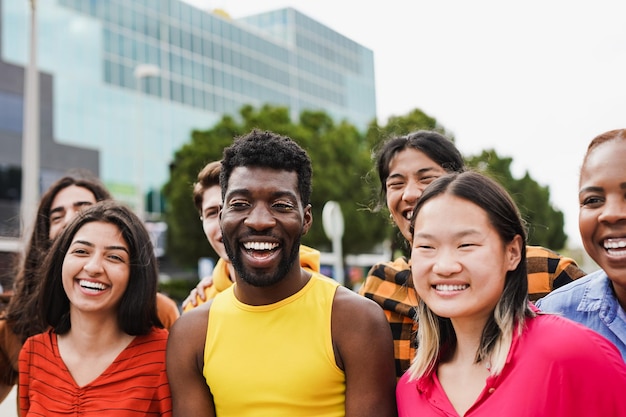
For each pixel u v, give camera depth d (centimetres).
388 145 332
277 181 230
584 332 188
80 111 2934
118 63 3209
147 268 283
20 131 2466
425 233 205
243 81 4266
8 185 2394
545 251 314
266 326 234
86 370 272
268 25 5144
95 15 3106
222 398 231
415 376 216
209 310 247
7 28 2636
